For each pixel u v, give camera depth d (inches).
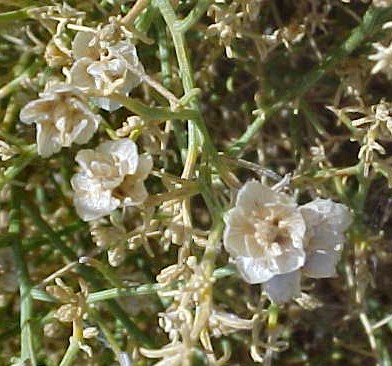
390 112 5.6
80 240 6.8
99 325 5.7
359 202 5.8
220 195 5.5
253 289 6.6
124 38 5.2
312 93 6.9
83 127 4.8
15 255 5.9
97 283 5.9
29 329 5.7
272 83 6.8
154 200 5.0
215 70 6.8
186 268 5.1
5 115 6.4
